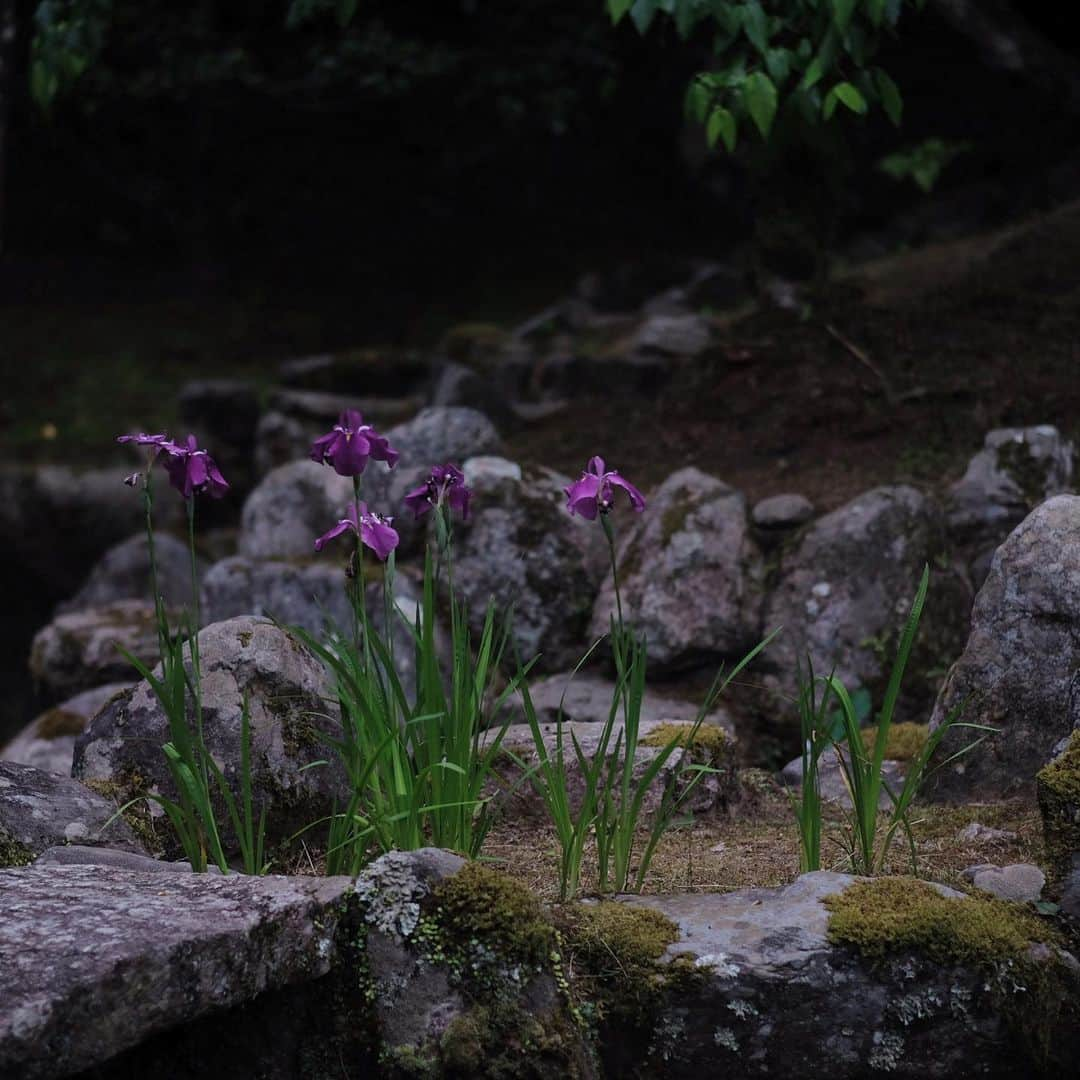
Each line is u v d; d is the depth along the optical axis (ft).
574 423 21.95
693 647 14.62
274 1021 7.52
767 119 14.21
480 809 10.50
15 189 43.73
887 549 14.49
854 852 9.59
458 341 27.78
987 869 8.62
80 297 41.27
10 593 29.73
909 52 32.35
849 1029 7.45
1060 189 29.86
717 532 15.08
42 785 9.30
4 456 30.50
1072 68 31.65
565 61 31.60
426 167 45.37
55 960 6.27
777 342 20.40
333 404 26.32
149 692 10.08
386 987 7.45
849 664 14.16
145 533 25.98
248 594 16.66
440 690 8.82
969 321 20.07
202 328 39.42
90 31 17.84
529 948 7.41
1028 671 10.58
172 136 42.88
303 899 7.30
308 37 38.04
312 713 9.98
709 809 11.03
